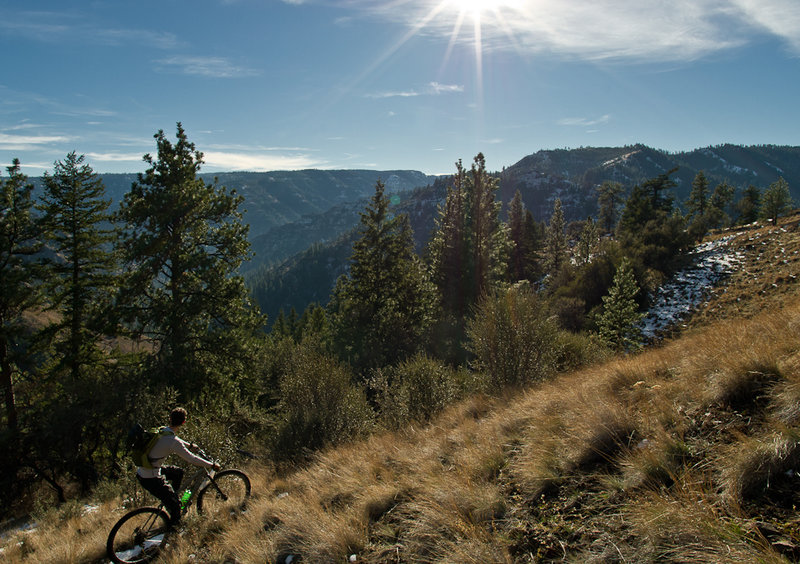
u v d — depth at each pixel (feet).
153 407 44.34
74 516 27.14
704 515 9.12
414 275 108.17
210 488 23.03
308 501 18.02
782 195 183.01
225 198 70.85
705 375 16.21
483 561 10.68
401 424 33.94
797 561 7.49
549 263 222.48
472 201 129.49
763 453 10.09
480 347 42.16
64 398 57.26
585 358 46.78
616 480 12.16
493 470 16.15
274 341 130.41
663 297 103.19
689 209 250.37
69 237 66.33
